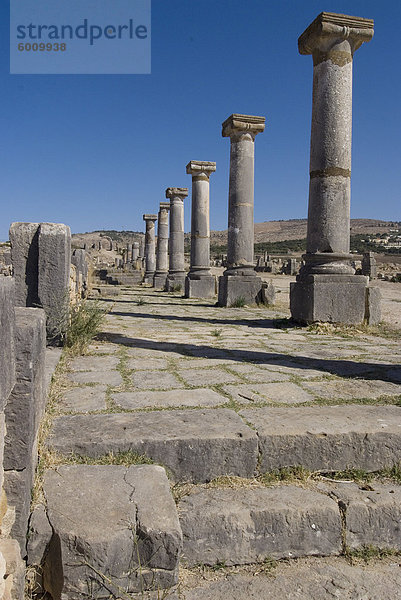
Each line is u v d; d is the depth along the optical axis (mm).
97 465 2865
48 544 2301
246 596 2395
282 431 3203
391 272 38781
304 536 2725
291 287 9234
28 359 2359
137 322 9234
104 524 2289
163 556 2258
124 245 86312
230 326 8898
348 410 3721
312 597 2406
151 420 3383
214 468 3062
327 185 8531
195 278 16125
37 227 5539
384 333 8109
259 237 143000
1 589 1789
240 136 12555
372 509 2803
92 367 5133
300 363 5566
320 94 8492
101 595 2213
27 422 2348
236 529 2656
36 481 2623
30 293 5590
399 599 2416
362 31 8250
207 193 16594
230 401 3924
